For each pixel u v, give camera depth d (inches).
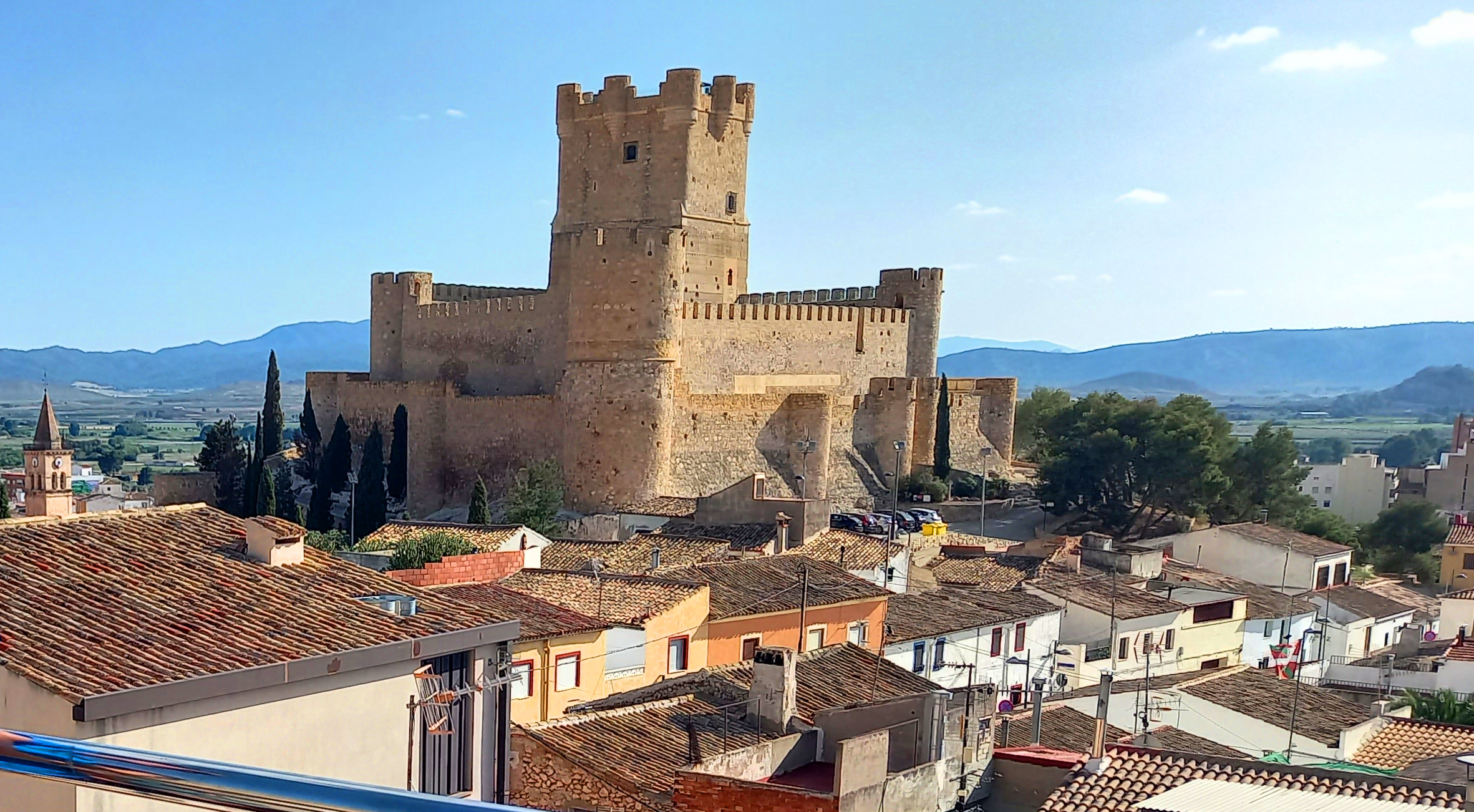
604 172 5310.0
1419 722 2076.8
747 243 5442.9
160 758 407.5
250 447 5703.7
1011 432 5713.6
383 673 1018.1
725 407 4562.0
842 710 1446.9
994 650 2482.8
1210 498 4948.3
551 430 4566.9
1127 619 2699.3
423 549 2738.7
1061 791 1211.2
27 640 901.8
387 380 5600.4
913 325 5595.5
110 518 1167.0
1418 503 5408.5
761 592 2183.8
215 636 965.8
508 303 5108.3
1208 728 2121.1
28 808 829.8
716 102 5280.5
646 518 3929.6
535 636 1641.2
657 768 1337.4
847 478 4948.3
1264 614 3142.2
